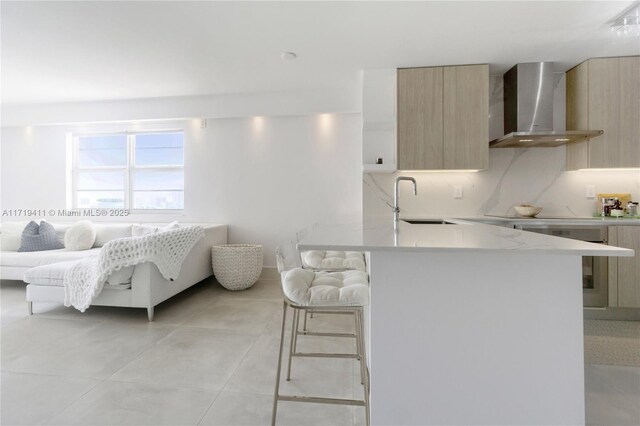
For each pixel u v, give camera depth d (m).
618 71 3.16
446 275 1.25
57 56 3.16
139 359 2.14
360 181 4.38
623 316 2.95
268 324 2.78
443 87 3.40
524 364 1.23
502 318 1.24
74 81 3.82
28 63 3.32
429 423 1.26
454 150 3.38
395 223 2.14
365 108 3.58
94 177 5.00
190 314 3.04
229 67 3.46
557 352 1.22
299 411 1.62
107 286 2.85
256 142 4.54
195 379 1.90
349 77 3.77
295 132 4.48
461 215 3.76
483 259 1.24
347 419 1.56
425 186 3.83
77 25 2.61
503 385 1.24
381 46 2.98
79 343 2.39
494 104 3.67
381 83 3.57
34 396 1.73
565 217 3.40
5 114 4.75
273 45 2.96
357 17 2.50
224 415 1.58
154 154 4.86
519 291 1.23
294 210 4.49
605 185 3.52
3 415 1.57
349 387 1.82
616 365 2.10
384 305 1.27
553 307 1.22
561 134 3.09
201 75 3.68
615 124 3.15
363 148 3.75
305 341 2.41
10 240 4.12
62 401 1.68
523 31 2.71
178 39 2.85
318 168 4.44
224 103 4.32
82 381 1.88
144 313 3.07
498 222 3.17
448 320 1.25
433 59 3.26
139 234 4.14
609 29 2.67
